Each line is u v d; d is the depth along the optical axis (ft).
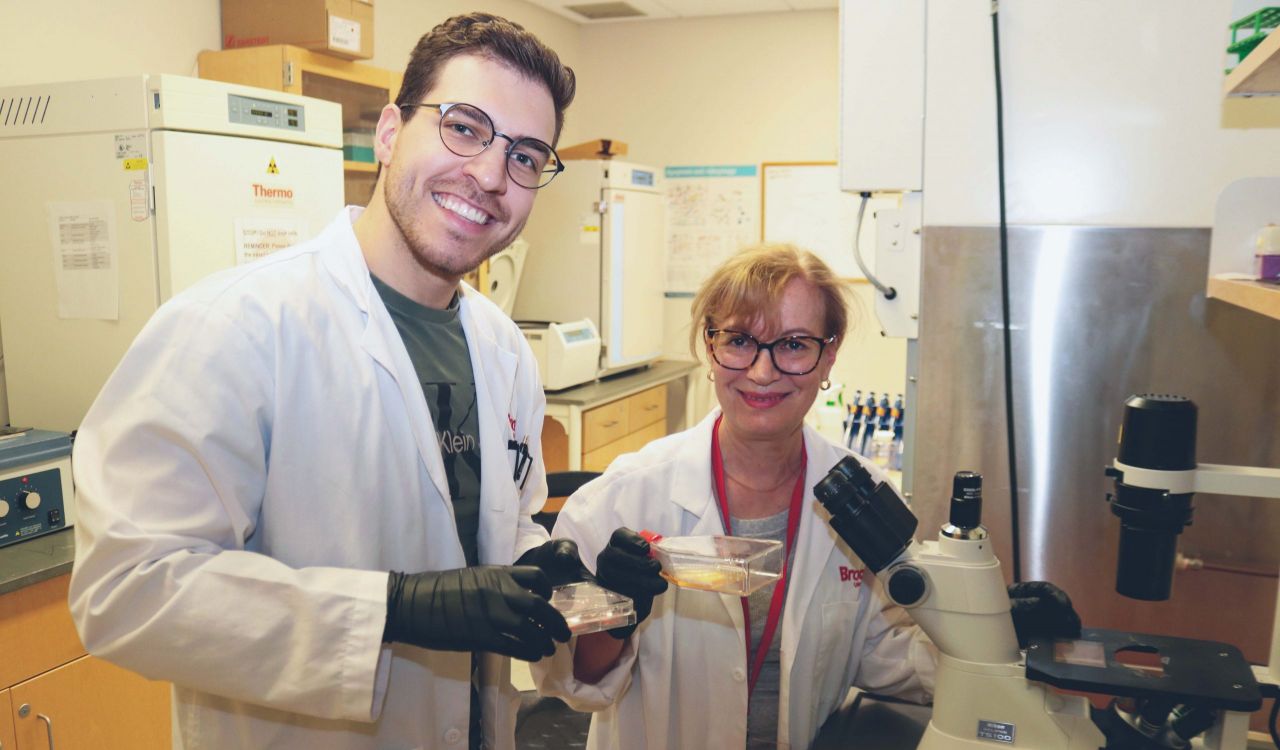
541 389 4.71
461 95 3.31
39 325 7.27
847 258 15.79
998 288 5.58
